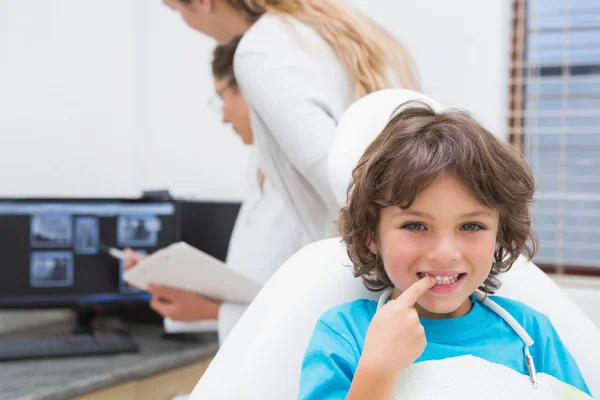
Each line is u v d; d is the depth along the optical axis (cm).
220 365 77
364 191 70
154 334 180
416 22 162
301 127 119
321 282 81
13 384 134
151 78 199
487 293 82
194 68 192
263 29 128
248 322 80
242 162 183
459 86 162
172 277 144
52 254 175
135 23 201
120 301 180
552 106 167
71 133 193
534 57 168
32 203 173
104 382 140
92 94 198
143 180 202
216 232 180
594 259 163
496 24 160
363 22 135
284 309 79
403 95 89
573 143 166
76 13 194
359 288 82
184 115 195
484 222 68
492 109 161
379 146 71
